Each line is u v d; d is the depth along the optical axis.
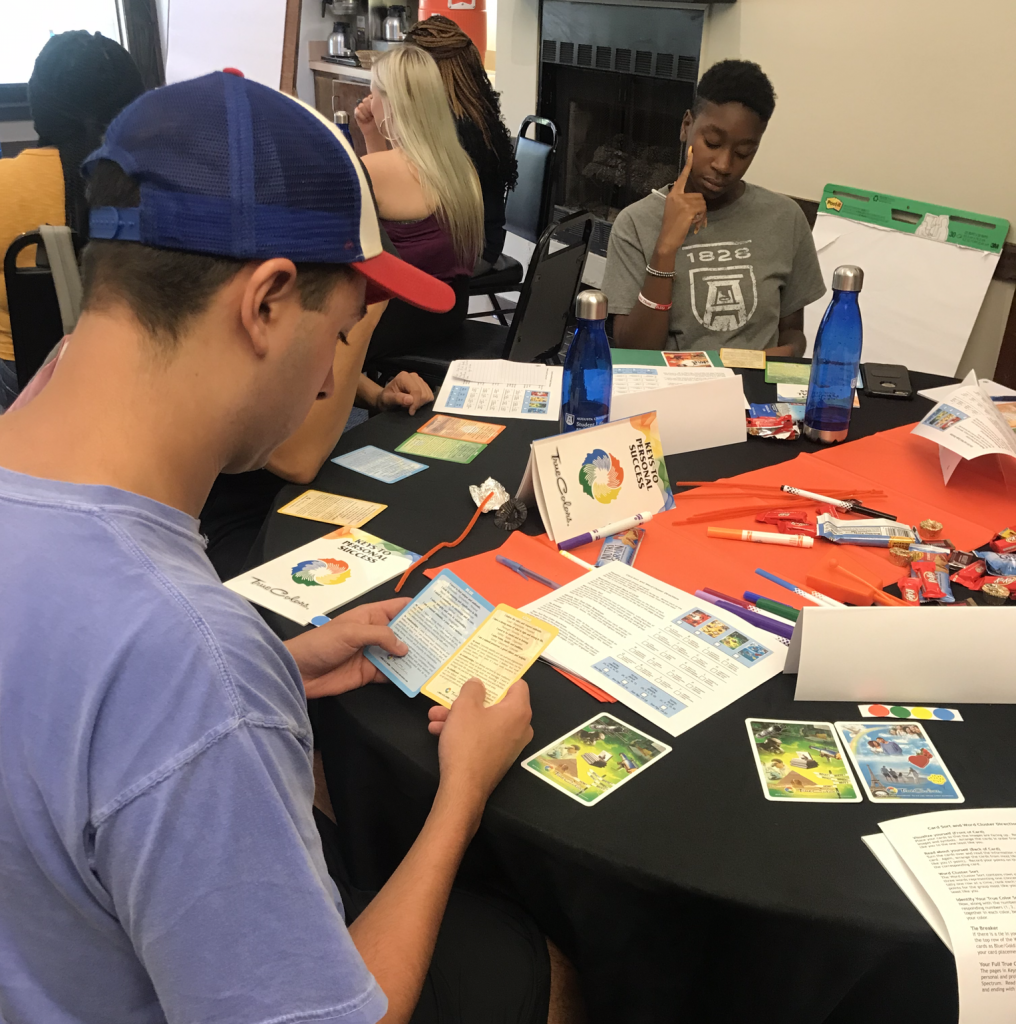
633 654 1.00
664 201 2.19
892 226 2.87
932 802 0.81
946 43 2.57
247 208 0.51
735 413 1.54
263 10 5.05
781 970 0.74
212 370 0.53
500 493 1.32
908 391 1.76
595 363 1.41
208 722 0.47
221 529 1.65
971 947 0.68
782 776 0.84
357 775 0.96
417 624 1.03
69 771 0.46
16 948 0.51
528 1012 0.84
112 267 0.51
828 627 0.91
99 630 0.46
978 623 0.92
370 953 0.64
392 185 2.56
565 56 3.86
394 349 2.62
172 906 0.47
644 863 0.75
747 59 3.12
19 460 0.50
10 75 5.11
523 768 0.85
